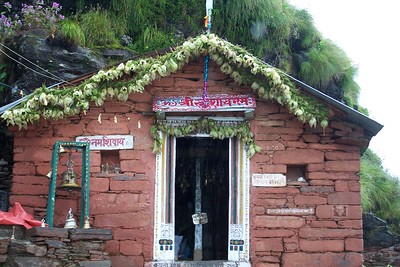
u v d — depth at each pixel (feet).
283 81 37.58
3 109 38.60
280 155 38.73
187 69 39.24
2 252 32.53
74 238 33.76
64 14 63.36
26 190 38.27
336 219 38.14
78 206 37.81
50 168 38.47
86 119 38.88
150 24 63.82
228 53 37.50
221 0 64.85
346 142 39.01
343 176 38.70
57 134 38.86
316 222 38.01
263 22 64.95
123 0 62.64
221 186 43.96
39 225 34.53
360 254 37.73
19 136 38.88
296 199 38.24
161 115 38.34
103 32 58.54
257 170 38.50
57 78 51.85
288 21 66.28
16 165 38.60
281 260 37.47
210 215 43.91
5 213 34.63
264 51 65.21
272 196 38.22
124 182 38.11
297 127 39.11
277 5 66.08
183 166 43.37
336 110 38.55
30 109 37.17
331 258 37.63
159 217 37.76
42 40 54.13
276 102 39.19
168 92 39.06
